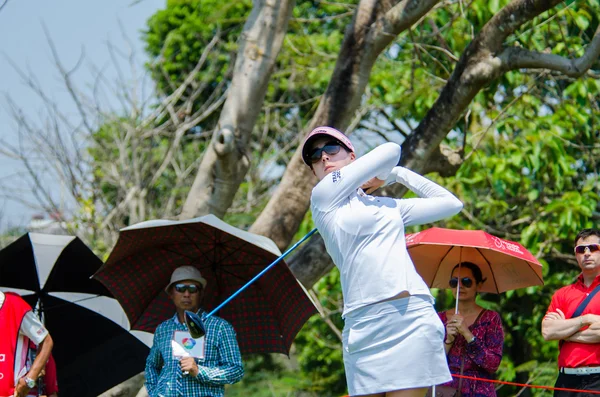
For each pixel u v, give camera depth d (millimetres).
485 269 19875
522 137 36281
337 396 46562
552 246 39094
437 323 12664
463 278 19172
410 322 12484
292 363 52312
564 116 36469
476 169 37531
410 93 34281
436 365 12516
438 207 13398
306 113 59844
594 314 18875
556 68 27766
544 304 42625
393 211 13039
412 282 12664
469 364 18609
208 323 18969
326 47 47750
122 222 51219
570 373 18812
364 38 29719
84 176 52344
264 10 30594
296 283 20125
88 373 23422
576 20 31906
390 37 29594
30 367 19766
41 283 23031
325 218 13094
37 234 22891
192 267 19578
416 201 13430
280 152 54531
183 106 55500
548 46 31750
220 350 18859
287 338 21031
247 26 30766
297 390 47000
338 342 46781
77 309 23453
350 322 12883
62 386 23312
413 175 13953
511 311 43938
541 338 42125
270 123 59125
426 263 20188
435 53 34656
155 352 19297
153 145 57219
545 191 42094
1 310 19266
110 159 53250
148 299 21703
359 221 12781
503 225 42344
